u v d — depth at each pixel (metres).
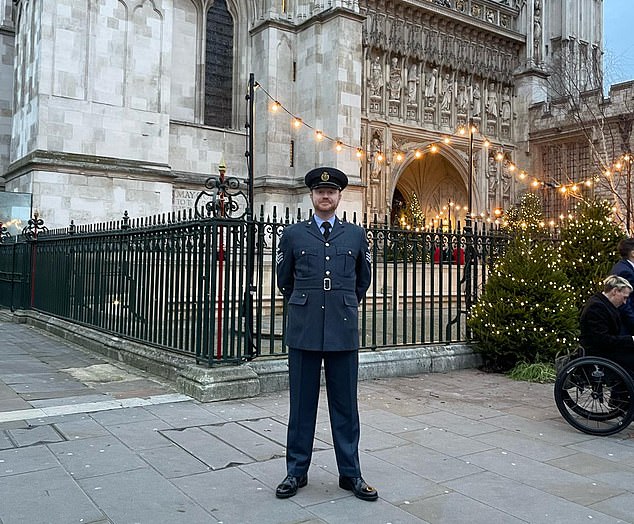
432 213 35.00
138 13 22.09
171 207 22.41
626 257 7.24
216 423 6.03
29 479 4.50
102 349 10.12
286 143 25.86
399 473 4.79
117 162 21.34
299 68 26.20
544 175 33.91
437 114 31.53
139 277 9.29
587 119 31.53
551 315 8.98
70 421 6.04
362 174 28.22
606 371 6.10
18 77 23.16
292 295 4.49
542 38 35.44
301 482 4.41
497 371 9.24
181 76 25.36
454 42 32.28
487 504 4.21
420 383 8.23
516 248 9.73
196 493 4.30
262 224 7.60
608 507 4.20
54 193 20.19
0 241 18.19
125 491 4.31
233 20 26.94
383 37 29.33
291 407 4.46
